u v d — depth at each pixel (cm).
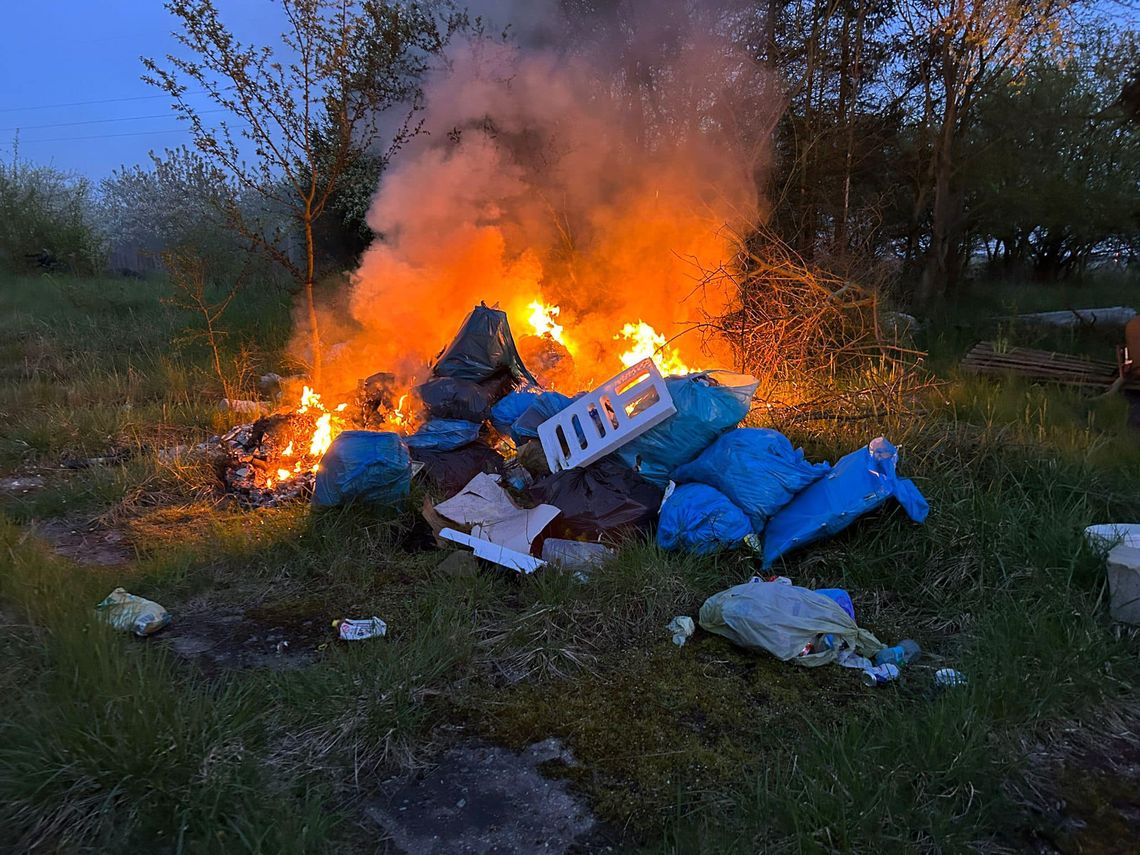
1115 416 524
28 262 1467
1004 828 204
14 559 323
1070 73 1054
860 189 952
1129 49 1073
